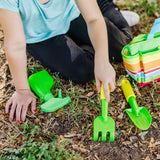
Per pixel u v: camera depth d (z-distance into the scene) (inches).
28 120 62.1
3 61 75.9
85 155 56.4
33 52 70.7
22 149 54.8
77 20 70.2
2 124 61.5
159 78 68.3
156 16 91.7
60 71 70.2
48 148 56.5
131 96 62.5
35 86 65.5
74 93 67.8
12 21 50.3
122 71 73.5
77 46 68.9
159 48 59.8
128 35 75.2
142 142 58.3
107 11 76.2
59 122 62.2
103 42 54.9
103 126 58.5
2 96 67.2
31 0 53.7
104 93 55.3
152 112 63.5
